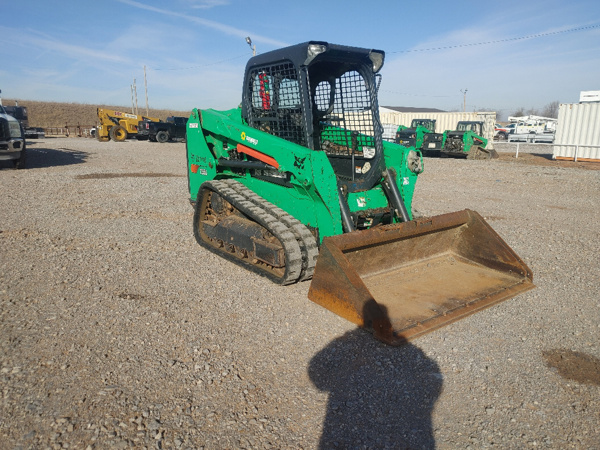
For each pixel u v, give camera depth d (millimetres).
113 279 4879
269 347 3553
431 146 22344
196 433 2592
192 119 6227
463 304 4133
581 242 6680
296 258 4422
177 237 6605
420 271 4828
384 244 4453
